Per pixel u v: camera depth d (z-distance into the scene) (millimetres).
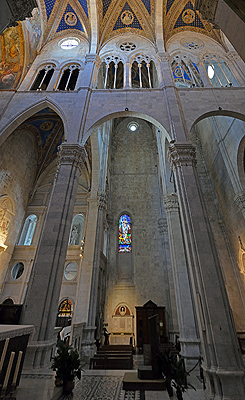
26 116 13078
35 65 15828
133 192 24406
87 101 12914
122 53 16422
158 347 6742
